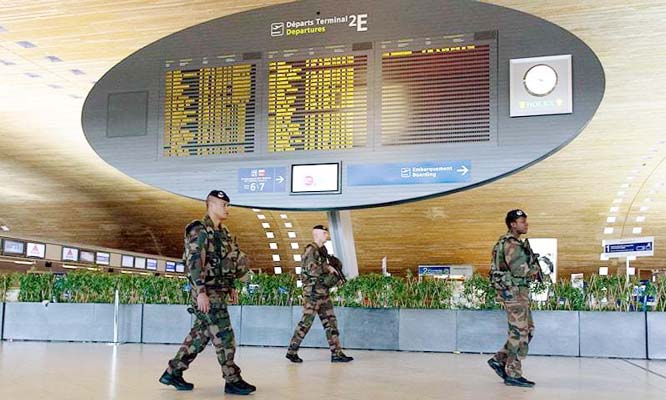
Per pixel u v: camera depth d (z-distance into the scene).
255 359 8.59
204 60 10.44
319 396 5.46
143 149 10.54
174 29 13.09
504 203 26.39
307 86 9.98
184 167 10.33
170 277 11.45
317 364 8.04
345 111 9.77
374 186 9.55
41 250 30.05
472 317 9.82
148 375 6.70
